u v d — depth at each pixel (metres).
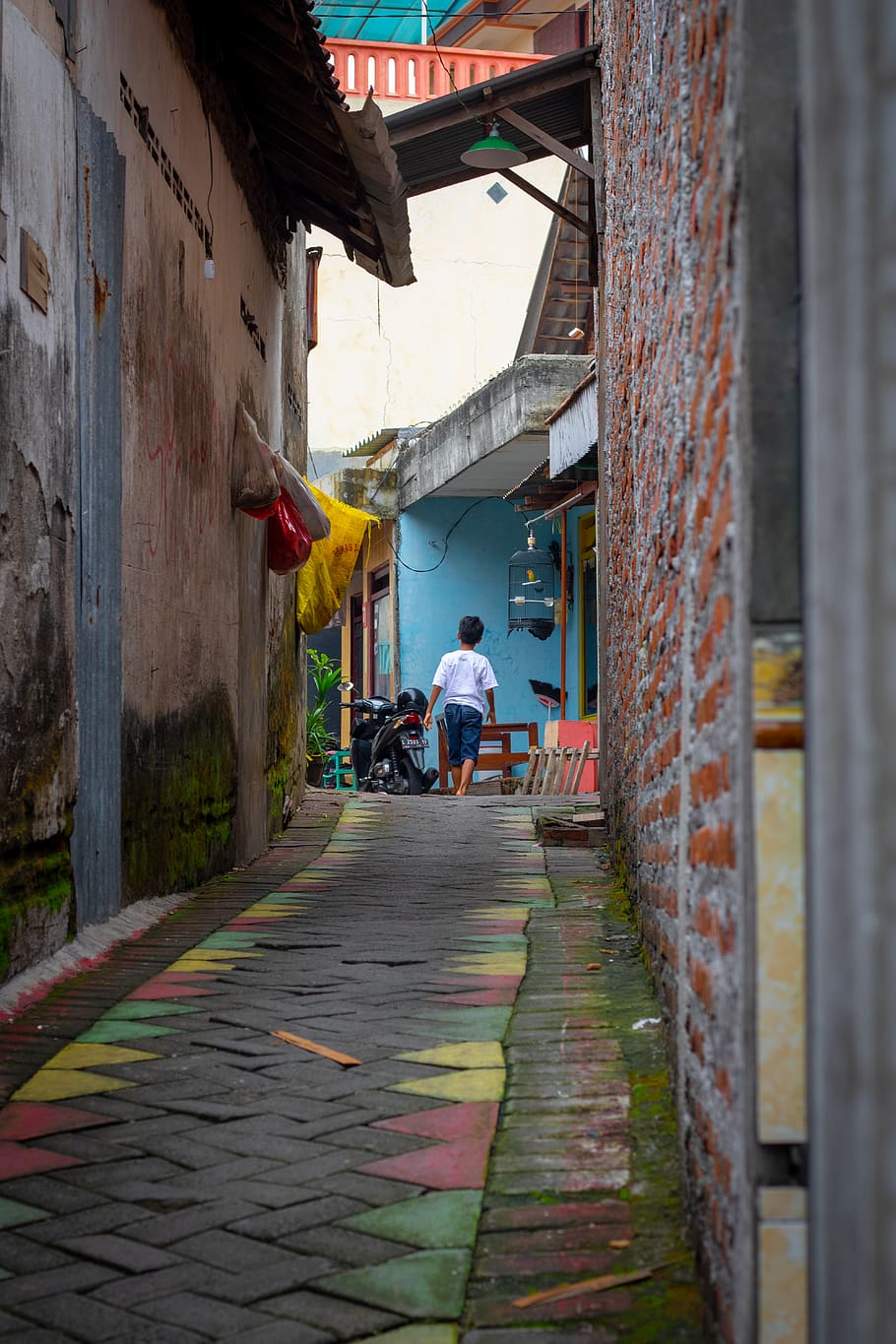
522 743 21.02
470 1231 2.46
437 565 21.67
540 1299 2.17
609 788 9.31
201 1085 3.42
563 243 17.55
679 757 3.11
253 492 8.02
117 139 5.52
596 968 4.69
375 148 7.79
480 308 24.30
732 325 1.98
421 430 21.66
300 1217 2.55
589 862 8.27
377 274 10.78
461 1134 2.99
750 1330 1.69
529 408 16.17
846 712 1.21
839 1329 1.24
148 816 6.04
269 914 6.18
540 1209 2.55
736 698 1.85
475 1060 3.57
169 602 6.43
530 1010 4.12
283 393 11.24
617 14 6.69
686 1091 2.57
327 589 12.49
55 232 4.67
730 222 2.01
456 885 7.25
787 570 1.70
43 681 4.50
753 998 1.69
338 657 27.19
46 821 4.53
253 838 8.77
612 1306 2.15
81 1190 2.72
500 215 24.38
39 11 4.52
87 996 4.37
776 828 1.68
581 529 19.73
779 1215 1.66
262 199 9.38
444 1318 2.13
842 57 1.20
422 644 21.61
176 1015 4.14
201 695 7.14
